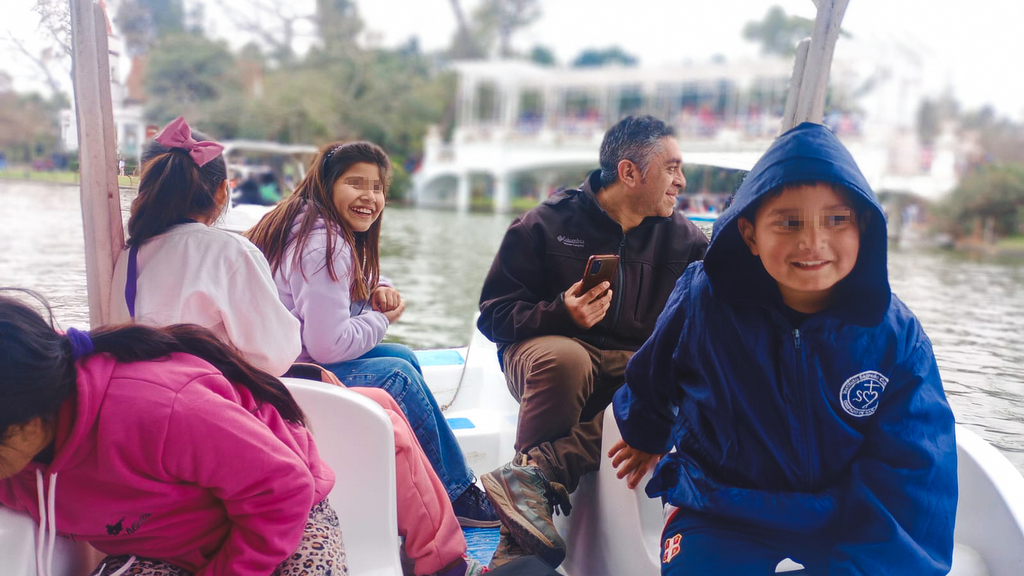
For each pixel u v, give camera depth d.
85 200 1.56
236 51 29.69
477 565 1.71
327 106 29.16
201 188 1.60
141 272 1.55
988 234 15.14
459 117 37.97
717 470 1.35
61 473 1.09
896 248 12.02
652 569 1.50
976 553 1.44
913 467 1.22
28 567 1.10
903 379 1.25
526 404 1.87
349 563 1.47
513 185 32.69
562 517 1.96
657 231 2.17
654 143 2.00
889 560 1.19
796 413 1.27
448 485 2.08
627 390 1.56
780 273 1.20
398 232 14.38
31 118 15.57
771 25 37.84
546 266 2.14
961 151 23.86
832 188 1.16
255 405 1.24
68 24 1.58
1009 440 1.82
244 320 1.57
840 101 7.12
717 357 1.30
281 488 1.14
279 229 2.03
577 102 38.88
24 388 0.97
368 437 1.50
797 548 1.30
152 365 1.12
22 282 2.54
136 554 1.20
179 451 1.08
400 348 2.26
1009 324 3.18
